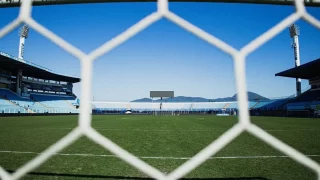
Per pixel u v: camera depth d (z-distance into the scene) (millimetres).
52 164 4031
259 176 3316
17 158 4629
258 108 50219
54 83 59594
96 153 4980
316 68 32812
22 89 48125
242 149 5438
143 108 69250
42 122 18219
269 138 804
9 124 15688
